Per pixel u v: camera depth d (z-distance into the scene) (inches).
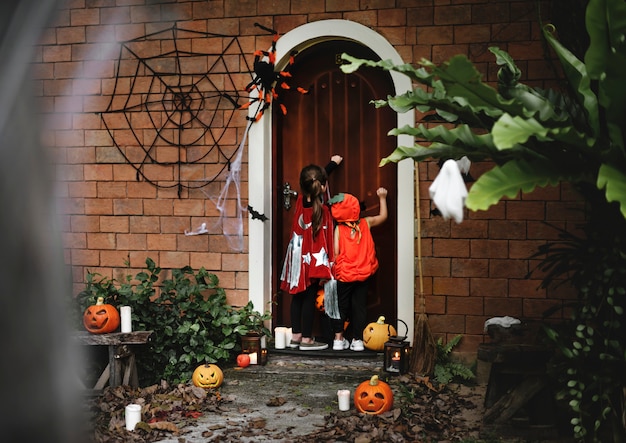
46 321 21.9
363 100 230.2
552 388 152.7
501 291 211.6
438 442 149.8
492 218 211.6
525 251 209.9
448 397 186.2
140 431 160.2
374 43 217.5
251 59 227.6
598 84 120.3
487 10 209.9
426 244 215.9
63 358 22.2
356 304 221.8
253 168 228.2
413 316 217.5
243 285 230.4
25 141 22.1
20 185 21.9
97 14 234.2
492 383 162.4
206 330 217.9
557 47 123.2
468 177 193.5
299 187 236.7
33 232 22.0
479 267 212.8
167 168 235.1
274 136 234.2
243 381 205.9
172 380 212.2
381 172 229.5
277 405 183.3
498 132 96.5
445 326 215.3
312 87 234.1
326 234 219.5
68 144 240.4
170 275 235.8
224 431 162.1
